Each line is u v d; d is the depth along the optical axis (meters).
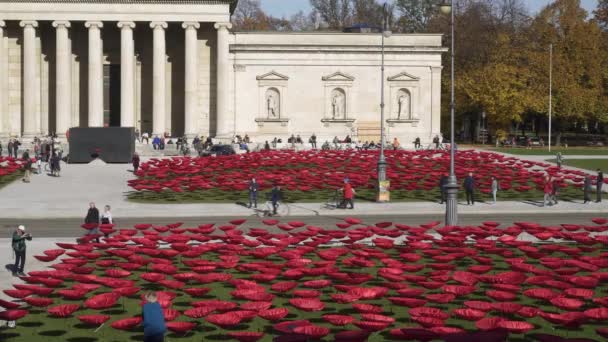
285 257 38.91
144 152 120.88
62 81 126.94
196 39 129.25
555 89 151.50
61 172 94.94
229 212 69.75
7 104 130.38
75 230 58.97
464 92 154.12
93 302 30.09
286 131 135.12
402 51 135.62
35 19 126.19
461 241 42.84
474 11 172.12
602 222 50.81
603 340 30.66
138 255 39.12
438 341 29.62
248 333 26.77
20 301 36.06
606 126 184.50
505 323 26.62
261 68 134.50
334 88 135.50
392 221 63.38
